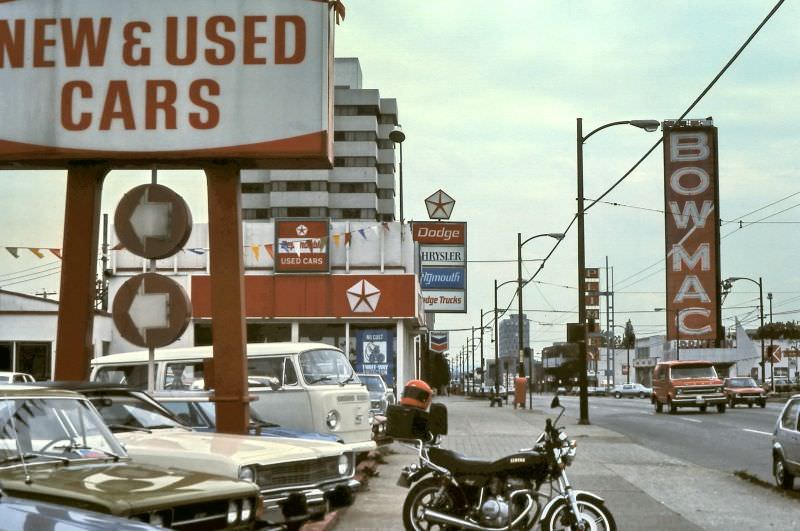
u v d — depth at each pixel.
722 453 21.44
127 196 13.47
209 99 13.46
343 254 36.62
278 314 36.06
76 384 9.68
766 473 17.22
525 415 38.78
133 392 10.01
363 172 109.25
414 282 36.06
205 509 6.54
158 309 13.30
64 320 13.55
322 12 13.55
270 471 8.51
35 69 13.64
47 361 39.00
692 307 68.50
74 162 13.78
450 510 9.35
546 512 8.99
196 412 12.95
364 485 13.94
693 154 68.81
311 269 36.06
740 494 13.77
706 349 96.81
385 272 36.41
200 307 36.03
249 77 13.47
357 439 15.65
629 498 13.18
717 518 11.49
